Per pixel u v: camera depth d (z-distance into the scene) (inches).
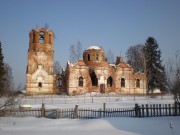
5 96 1093.8
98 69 2581.2
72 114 1015.0
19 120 948.0
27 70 2549.2
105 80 2581.2
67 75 2578.7
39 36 2655.0
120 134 597.9
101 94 2417.6
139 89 2667.3
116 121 794.2
